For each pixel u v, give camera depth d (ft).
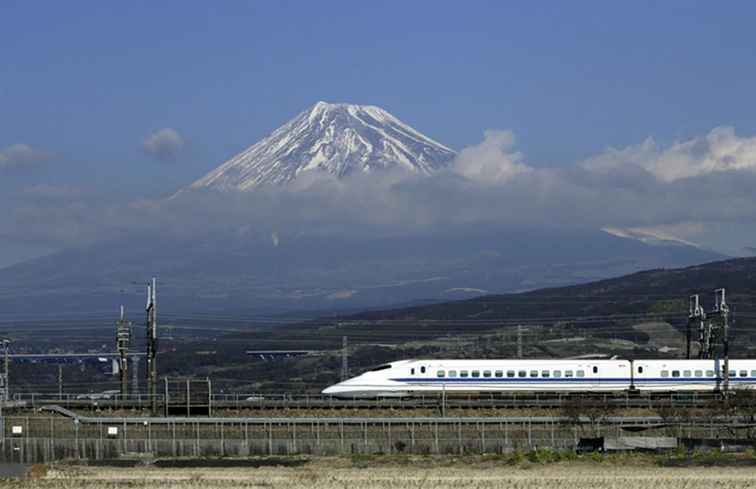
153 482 322.14
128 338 449.06
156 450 396.98
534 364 450.30
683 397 437.99
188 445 395.96
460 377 449.06
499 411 417.28
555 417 400.88
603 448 377.71
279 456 388.78
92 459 384.06
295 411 420.36
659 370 450.71
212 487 312.09
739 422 402.52
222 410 423.23
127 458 386.32
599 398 426.92
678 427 399.03
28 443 400.67
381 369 454.81
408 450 394.32
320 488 307.37
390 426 395.96
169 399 431.43
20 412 409.08
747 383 449.89
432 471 341.00
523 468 343.46
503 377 448.24
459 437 394.93
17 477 339.77
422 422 395.75
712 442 382.01
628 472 331.57
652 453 367.86
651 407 419.74
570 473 330.75
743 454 364.38
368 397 447.42
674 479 316.60
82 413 422.00
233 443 395.55
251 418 398.01
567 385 448.65
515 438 395.75
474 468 346.33
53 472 348.38
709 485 307.17
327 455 391.45
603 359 463.01
